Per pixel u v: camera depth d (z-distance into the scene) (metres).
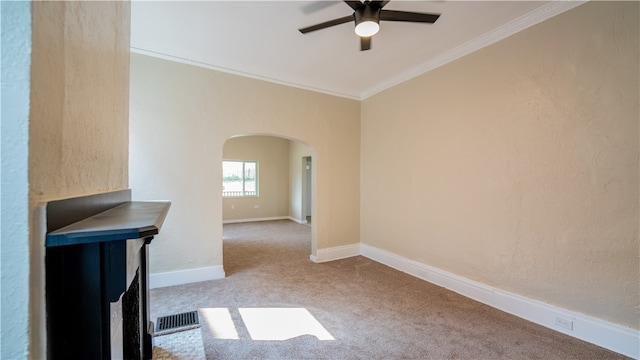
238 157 8.19
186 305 2.74
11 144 0.51
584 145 2.14
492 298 2.74
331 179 4.36
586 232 2.13
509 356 1.97
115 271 0.74
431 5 2.31
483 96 2.83
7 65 0.51
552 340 2.15
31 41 0.52
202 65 3.38
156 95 3.15
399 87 3.88
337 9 2.41
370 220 4.44
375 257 4.29
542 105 2.38
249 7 2.37
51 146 0.60
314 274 3.65
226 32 2.78
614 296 2.00
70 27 0.69
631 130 1.92
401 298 2.93
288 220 8.45
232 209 8.08
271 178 8.66
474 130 2.91
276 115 3.87
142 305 1.69
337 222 4.41
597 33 2.06
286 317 2.53
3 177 0.51
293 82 3.97
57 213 0.62
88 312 0.72
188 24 2.64
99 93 0.93
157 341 2.02
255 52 3.21
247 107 3.67
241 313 2.60
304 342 2.15
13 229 0.52
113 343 0.76
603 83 2.04
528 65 2.46
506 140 2.63
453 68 3.13
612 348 1.99
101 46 0.95
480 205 2.86
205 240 3.41
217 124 3.48
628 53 1.93
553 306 2.31
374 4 2.07
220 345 2.11
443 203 3.26
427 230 3.46
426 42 2.93
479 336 2.22
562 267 2.26
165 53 3.16
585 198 2.13
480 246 2.86
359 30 2.22
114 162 1.13
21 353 0.53
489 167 2.78
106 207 1.00
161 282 3.19
